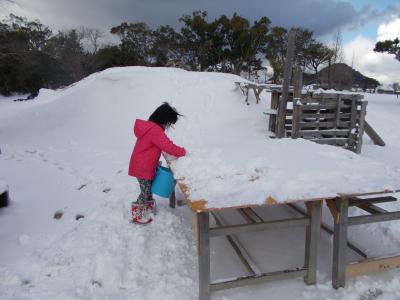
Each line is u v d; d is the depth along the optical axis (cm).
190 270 298
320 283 273
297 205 408
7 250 319
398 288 268
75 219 387
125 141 841
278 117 769
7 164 606
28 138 845
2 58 1714
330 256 317
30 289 266
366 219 265
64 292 260
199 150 350
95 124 945
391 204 431
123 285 275
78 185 505
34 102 1327
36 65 2680
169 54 2417
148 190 364
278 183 257
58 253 312
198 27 2184
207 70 2295
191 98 1038
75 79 2912
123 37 2522
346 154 343
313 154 339
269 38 2247
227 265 306
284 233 361
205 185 254
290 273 263
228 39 2211
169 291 266
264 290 266
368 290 264
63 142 826
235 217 385
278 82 2230
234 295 260
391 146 889
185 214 404
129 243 331
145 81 1095
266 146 373
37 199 444
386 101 1756
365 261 270
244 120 930
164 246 332
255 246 336
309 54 2642
